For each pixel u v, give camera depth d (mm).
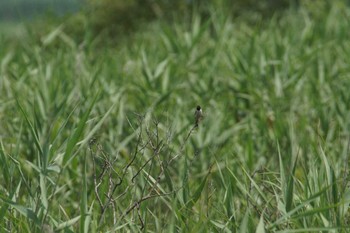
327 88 17062
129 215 9461
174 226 8508
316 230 7492
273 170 11609
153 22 37938
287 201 8172
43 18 33312
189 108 15875
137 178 9906
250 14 37156
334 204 7875
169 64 17828
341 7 24141
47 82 17047
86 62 19641
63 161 8047
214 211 9555
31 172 11695
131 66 18672
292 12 27703
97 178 10797
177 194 8773
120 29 38656
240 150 13281
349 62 18938
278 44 20109
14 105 15406
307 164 11508
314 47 20797
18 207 7664
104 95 15750
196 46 20516
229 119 15367
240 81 17375
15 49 23344
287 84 16938
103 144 12812
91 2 38406
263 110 14258
